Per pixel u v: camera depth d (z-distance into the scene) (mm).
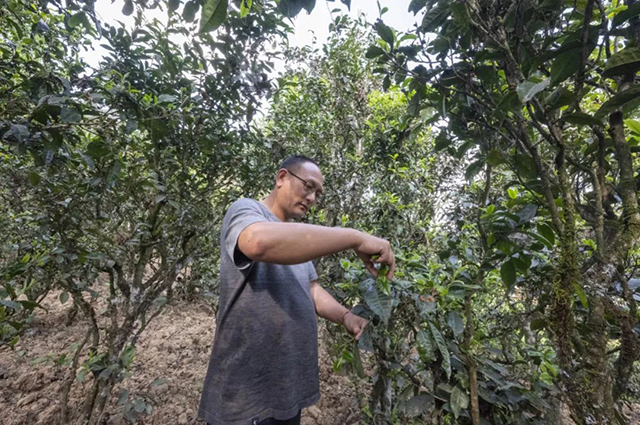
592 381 691
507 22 821
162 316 3477
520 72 790
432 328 941
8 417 1916
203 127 1611
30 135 1093
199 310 3760
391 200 2006
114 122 1285
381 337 1215
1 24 1690
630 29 729
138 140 1653
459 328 946
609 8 985
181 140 1646
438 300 1007
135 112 1364
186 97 1465
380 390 1360
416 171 2260
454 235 1665
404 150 2352
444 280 1146
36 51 1712
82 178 1604
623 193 737
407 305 1012
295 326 1153
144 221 1768
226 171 1936
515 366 1166
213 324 3424
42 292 1889
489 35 806
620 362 775
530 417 1043
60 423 1743
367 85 2750
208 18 750
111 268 1679
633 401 1199
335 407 2092
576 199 963
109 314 1753
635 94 646
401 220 2080
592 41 730
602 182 815
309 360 1203
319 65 2748
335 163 2467
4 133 1031
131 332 1676
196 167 1829
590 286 734
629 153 736
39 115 1117
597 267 751
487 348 1103
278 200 1255
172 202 1514
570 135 1180
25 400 2039
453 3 794
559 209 938
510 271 985
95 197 1499
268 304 1096
